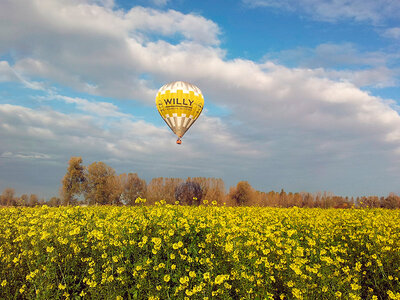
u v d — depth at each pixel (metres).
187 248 7.63
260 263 6.53
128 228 8.01
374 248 8.19
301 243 8.91
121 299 6.26
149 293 6.18
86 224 9.22
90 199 54.88
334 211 15.50
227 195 63.75
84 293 6.64
